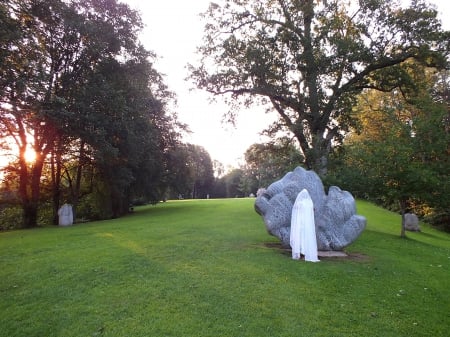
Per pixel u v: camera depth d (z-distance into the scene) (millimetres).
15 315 6414
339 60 20453
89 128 21219
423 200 17062
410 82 21672
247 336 5598
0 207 27625
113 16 23812
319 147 21109
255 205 12133
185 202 40719
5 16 14414
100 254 10453
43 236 15062
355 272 9078
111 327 5836
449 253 14258
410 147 16703
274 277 8258
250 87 22047
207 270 8742
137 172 29297
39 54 17891
